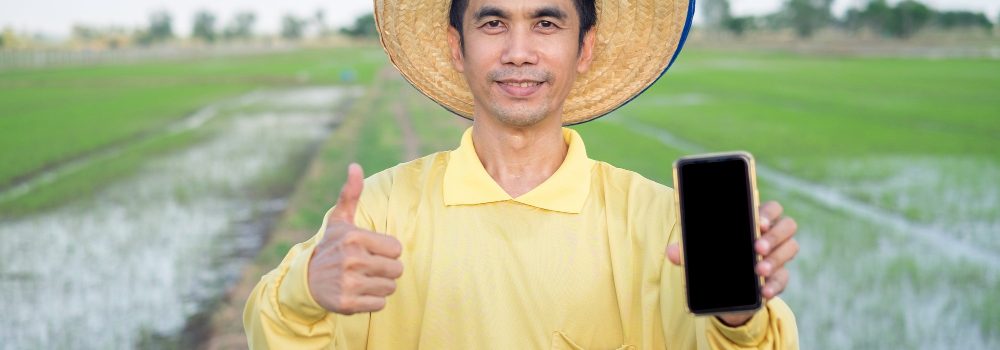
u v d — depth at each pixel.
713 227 1.56
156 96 33.31
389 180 2.07
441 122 21.61
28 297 7.57
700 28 131.12
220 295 7.49
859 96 29.53
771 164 14.18
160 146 17.77
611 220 1.97
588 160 2.04
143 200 11.75
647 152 15.74
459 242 1.95
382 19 2.12
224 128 21.77
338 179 12.73
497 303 1.92
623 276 1.94
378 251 1.61
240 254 8.86
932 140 17.00
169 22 145.38
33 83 40.94
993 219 10.05
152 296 7.53
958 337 6.38
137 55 83.12
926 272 7.89
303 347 1.74
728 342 1.65
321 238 1.75
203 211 10.98
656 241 1.93
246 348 6.09
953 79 38.47
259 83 42.94
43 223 10.41
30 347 6.43
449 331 1.94
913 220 10.05
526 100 1.90
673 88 34.59
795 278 7.75
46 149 16.98
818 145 16.45
